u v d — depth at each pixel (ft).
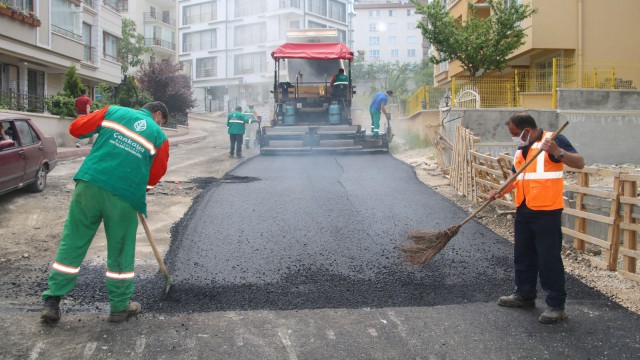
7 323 13.57
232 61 158.20
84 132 14.19
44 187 30.37
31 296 15.62
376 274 17.51
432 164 39.83
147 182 14.29
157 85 95.86
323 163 41.47
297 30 56.29
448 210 25.59
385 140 47.75
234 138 49.19
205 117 132.87
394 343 12.87
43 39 63.57
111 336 13.01
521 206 14.80
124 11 143.95
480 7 65.41
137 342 12.73
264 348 12.57
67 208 26.53
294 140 47.42
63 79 76.74
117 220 13.57
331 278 17.15
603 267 18.37
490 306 15.19
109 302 14.49
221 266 18.11
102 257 19.02
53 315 13.41
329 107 50.19
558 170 14.34
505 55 53.21
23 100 53.36
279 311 14.71
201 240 20.75
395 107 85.40
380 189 30.04
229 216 24.07
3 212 25.08
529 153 14.73
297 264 18.37
